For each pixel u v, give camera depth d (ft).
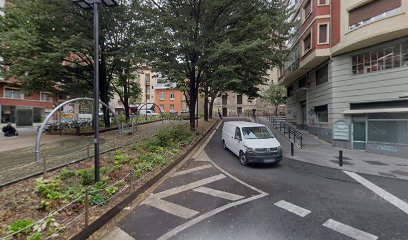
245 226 15.44
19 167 24.06
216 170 29.48
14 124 88.84
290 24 44.78
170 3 45.47
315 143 51.62
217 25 46.42
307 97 65.82
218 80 43.93
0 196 17.58
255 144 31.81
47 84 59.72
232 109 164.14
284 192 22.02
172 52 43.24
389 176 27.53
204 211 17.67
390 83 39.96
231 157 37.65
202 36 43.32
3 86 84.64
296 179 26.25
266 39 42.47
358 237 14.12
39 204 16.20
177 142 41.11
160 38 40.04
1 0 69.56
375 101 41.98
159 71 45.16
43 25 51.06
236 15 43.45
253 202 19.52
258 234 14.44
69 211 15.39
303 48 60.03
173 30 43.16
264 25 40.16
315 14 51.06
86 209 13.79
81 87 62.28
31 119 95.14
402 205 18.94
